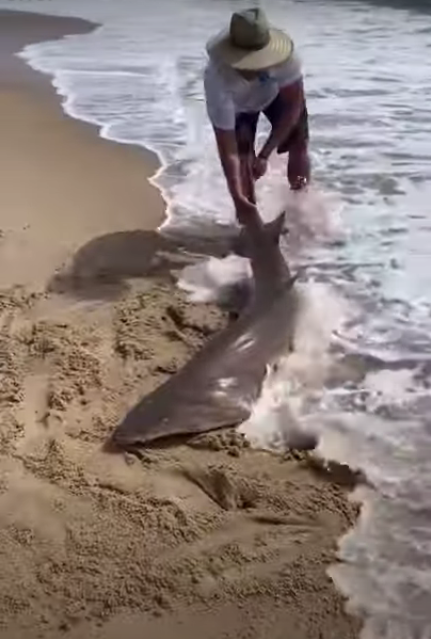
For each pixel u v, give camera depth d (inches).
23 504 151.6
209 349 186.1
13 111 397.7
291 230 257.3
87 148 342.3
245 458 162.7
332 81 437.1
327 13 673.6
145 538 143.3
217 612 128.9
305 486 155.3
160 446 166.4
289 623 126.9
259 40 221.8
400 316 210.5
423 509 149.4
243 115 239.0
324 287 222.5
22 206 280.8
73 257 244.2
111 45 569.3
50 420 173.5
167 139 354.0
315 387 183.2
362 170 305.7
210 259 242.7
